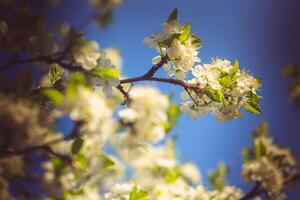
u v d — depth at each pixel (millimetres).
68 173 565
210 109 568
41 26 543
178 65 558
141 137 480
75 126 465
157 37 559
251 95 565
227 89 561
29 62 528
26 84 468
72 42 515
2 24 533
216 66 565
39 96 501
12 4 539
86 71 513
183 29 559
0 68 526
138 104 481
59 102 486
